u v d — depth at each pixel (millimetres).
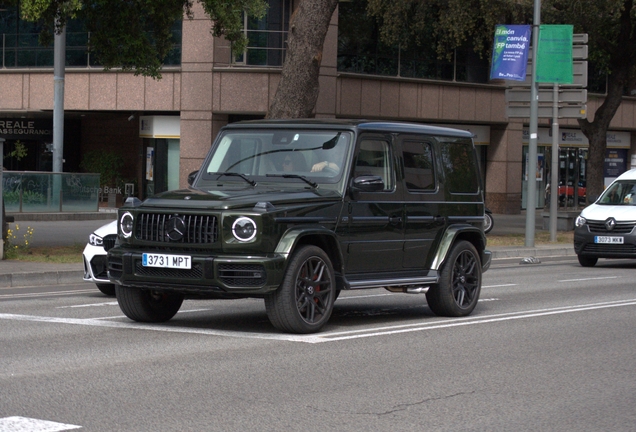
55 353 8672
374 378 7848
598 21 30672
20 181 32344
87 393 7043
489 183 43156
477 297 12078
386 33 32812
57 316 11203
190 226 9461
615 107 32531
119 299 10445
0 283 15562
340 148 10492
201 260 9312
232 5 22641
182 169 35000
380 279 10734
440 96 39094
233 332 10031
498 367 8500
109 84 36031
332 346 9297
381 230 10672
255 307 12477
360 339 9781
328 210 10039
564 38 25312
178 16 22047
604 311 12742
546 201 46188
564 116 27391
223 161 11039
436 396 7242
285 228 9539
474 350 9359
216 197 9609
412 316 11922
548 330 10859
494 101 41156
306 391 7277
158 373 7816
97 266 13328
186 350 8906
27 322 10656
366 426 6254
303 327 9758
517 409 6891
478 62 40688
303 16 22641
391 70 37438
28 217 31969
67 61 36844
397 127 11141
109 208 37406
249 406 6742
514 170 43281
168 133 36812
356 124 10641
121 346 9078
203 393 7113
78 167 43281
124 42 21656
